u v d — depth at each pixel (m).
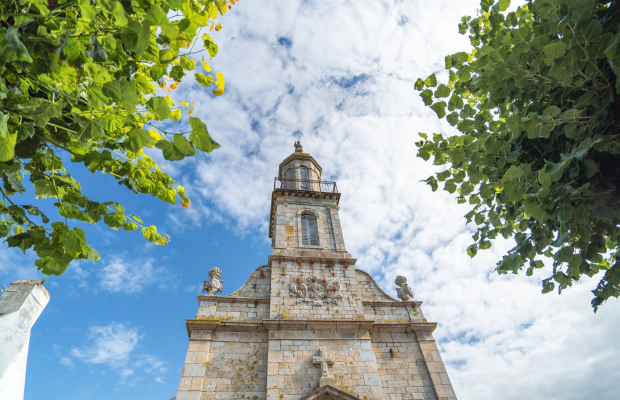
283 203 21.39
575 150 4.62
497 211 7.39
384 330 15.83
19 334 13.68
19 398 13.06
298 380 13.27
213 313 15.50
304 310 15.80
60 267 4.63
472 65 5.70
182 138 3.57
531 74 4.94
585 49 4.28
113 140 5.03
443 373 14.31
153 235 6.14
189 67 4.70
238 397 12.90
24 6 3.21
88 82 4.10
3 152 3.30
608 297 5.69
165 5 3.92
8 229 4.61
